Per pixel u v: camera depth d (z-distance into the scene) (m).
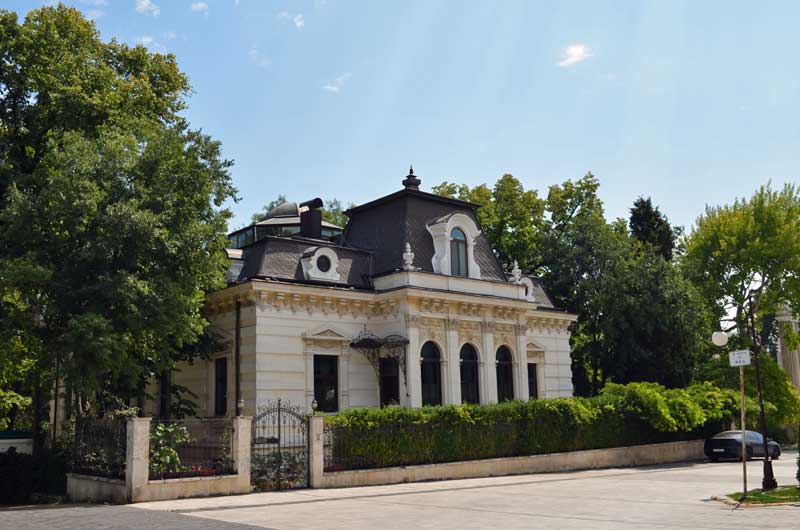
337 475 22.31
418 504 18.17
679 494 20.50
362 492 21.02
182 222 24.31
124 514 16.03
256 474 21.12
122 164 23.88
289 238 30.62
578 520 15.07
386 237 33.34
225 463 20.38
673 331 41.91
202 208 25.53
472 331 32.75
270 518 15.37
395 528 13.83
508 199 49.84
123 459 19.33
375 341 29.61
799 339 52.16
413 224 33.06
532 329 37.78
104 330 20.92
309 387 28.66
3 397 32.00
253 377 27.48
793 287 48.97
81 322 20.69
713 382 47.69
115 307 22.39
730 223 51.12
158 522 14.66
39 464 25.12
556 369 38.53
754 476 26.45
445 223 32.59
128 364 22.69
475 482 24.56
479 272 33.81
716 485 23.08
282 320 28.39
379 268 32.50
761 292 50.59
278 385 27.78
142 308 22.34
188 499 19.02
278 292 28.16
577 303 45.94
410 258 30.84
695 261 50.78
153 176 24.27
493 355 33.25
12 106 28.19
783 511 15.98
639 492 21.17
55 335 23.38
